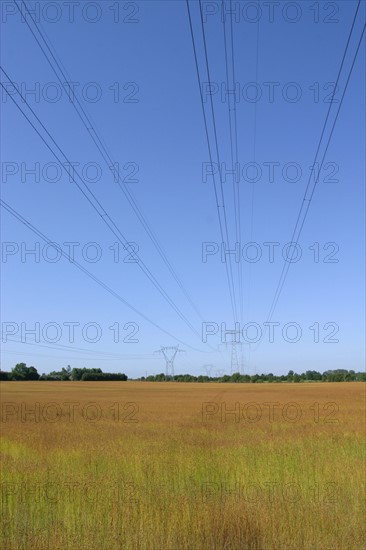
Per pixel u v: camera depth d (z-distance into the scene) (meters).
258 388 119.00
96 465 16.92
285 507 11.12
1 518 10.75
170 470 15.59
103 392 101.56
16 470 15.70
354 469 15.21
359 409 49.91
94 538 9.52
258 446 21.33
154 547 9.11
